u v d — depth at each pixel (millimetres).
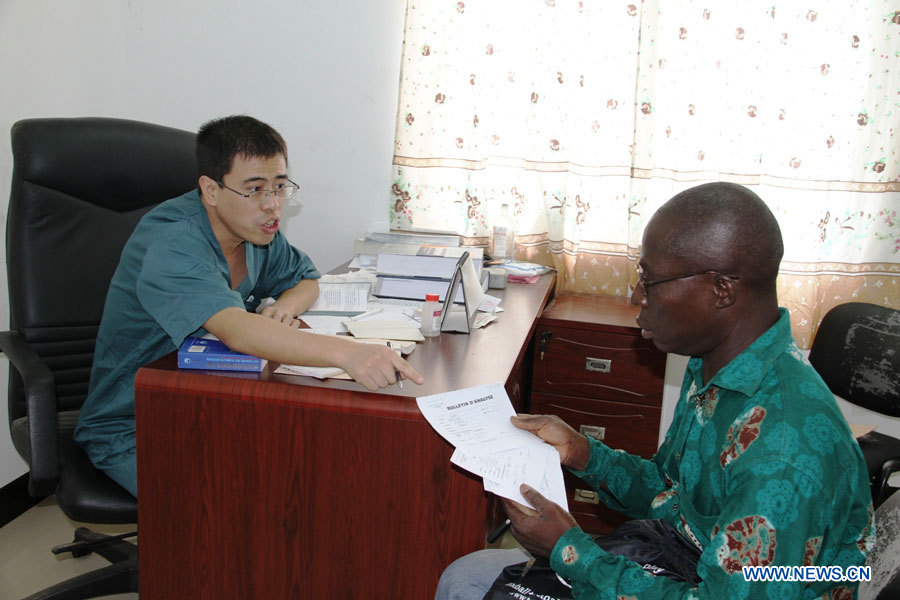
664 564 988
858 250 2199
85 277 1625
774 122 2129
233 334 1216
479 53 2236
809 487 791
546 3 2180
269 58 2402
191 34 2412
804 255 2188
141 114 2492
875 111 2094
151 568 1278
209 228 1428
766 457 812
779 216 2178
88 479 1398
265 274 1715
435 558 1203
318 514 1213
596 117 2230
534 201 2361
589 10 2160
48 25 2100
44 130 1558
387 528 1202
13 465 2156
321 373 1216
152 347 1421
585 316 2102
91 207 1633
